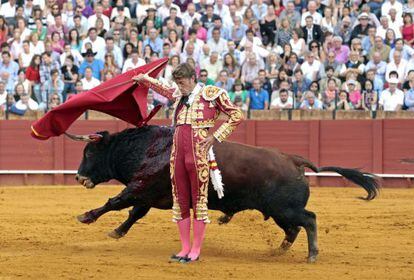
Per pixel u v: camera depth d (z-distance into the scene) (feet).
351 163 114.83
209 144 55.72
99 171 61.11
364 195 102.99
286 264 56.70
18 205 90.84
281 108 115.75
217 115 56.95
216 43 121.60
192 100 56.44
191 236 69.15
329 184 115.03
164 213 83.20
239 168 57.16
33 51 121.80
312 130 115.14
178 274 52.60
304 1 126.41
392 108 115.24
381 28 123.44
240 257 59.41
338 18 125.08
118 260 56.90
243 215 81.71
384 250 63.21
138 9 127.85
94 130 114.52
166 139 59.00
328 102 116.26
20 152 115.55
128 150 59.72
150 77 59.93
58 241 65.98
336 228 74.74
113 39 120.57
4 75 118.01
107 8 126.82
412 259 59.21
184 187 56.85
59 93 115.85
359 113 114.83
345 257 59.88
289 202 57.47
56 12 124.98
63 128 60.80
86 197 99.45
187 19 126.52
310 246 57.57
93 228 73.46
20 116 115.65
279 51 122.42
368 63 118.42
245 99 116.47
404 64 117.29
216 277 51.88
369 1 126.72
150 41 121.60
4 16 126.72
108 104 61.00
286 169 57.67
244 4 128.36
